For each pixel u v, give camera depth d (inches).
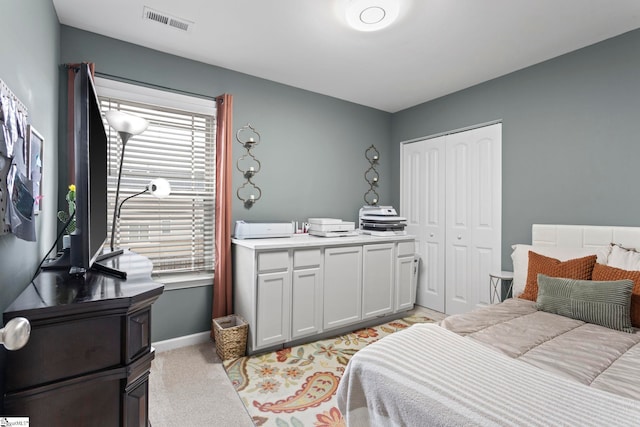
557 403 33.4
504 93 115.9
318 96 133.8
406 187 153.7
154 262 99.3
